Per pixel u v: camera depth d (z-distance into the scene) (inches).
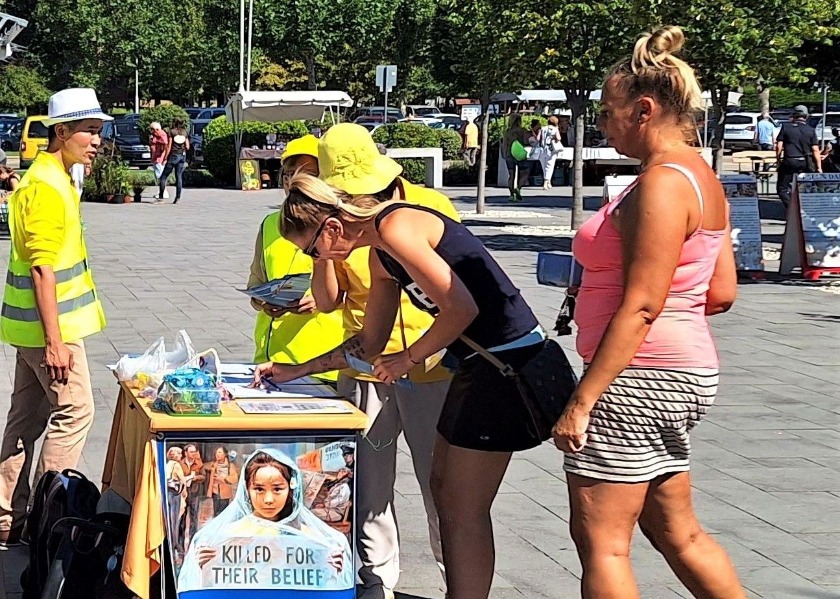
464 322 142.6
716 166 587.8
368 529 176.4
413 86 2071.9
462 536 151.5
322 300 169.3
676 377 134.6
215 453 144.3
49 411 205.2
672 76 135.2
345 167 147.9
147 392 155.2
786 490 237.3
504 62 708.7
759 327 427.5
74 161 195.0
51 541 157.9
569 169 1256.8
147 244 672.4
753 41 518.9
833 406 309.4
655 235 129.0
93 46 1988.2
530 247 668.7
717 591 147.9
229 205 971.9
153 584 146.9
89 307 197.5
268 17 1768.0
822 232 554.3
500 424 147.2
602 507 137.2
